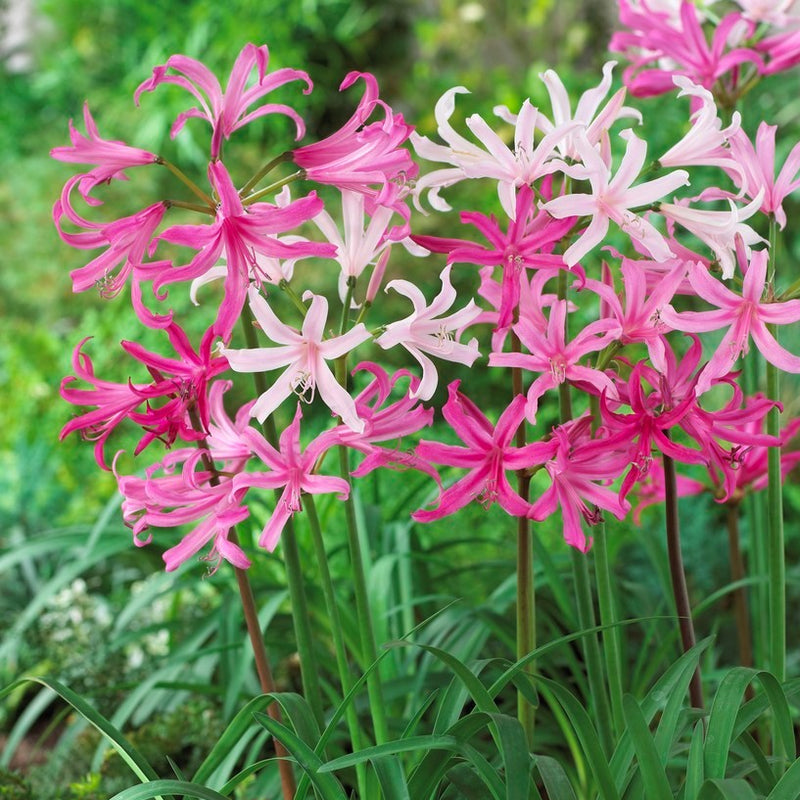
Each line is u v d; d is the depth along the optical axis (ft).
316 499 4.86
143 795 3.40
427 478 4.95
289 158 3.43
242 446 3.60
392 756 3.44
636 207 3.48
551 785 3.38
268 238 3.29
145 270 3.33
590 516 3.51
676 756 4.06
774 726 3.87
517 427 3.47
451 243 3.48
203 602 5.41
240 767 4.69
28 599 5.73
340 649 3.72
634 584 4.80
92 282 3.44
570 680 4.58
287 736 3.46
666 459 3.71
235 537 3.61
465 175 3.53
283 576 5.17
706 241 3.52
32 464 6.97
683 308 6.57
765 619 4.34
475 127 3.41
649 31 4.10
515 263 3.44
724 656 5.10
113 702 4.99
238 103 3.41
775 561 3.78
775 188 3.61
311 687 3.69
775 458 3.74
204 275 3.66
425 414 3.51
